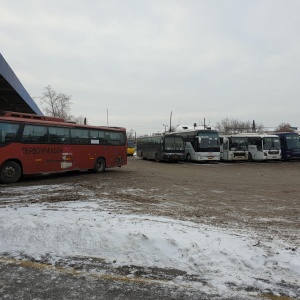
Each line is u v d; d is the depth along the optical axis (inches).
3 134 514.6
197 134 1177.4
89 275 167.2
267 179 681.0
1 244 207.9
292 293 147.9
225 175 765.3
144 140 1409.9
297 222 283.6
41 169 569.6
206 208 344.8
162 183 566.9
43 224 229.6
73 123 663.8
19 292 149.3
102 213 279.4
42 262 183.9
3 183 518.6
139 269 174.4
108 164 745.6
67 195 406.9
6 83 754.2
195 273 168.4
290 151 1277.1
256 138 1254.3
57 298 143.8
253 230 250.8
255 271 169.0
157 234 208.2
